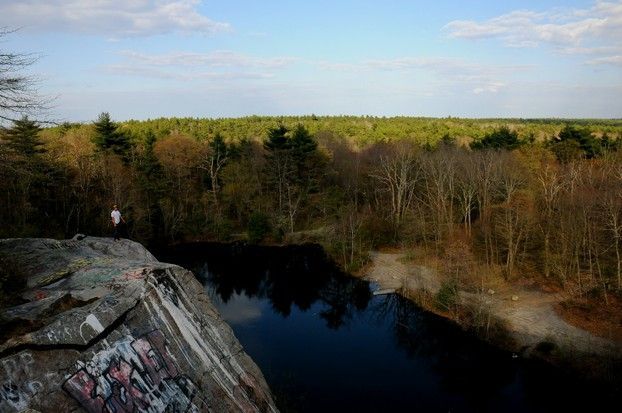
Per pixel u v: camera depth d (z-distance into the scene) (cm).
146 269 1877
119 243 2475
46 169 4828
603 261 4675
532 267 4991
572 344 3531
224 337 2111
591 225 4594
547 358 3453
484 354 3653
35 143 4859
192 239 7356
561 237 4772
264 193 7969
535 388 3172
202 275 5875
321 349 3784
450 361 3578
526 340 3703
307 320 4441
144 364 1519
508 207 5094
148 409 1423
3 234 4216
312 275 5862
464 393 3125
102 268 1888
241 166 7750
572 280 4569
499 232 5206
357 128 14238
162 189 7038
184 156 7800
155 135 9475
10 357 1241
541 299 4391
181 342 1752
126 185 6266
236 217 7975
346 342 3938
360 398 3027
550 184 5388
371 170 7725
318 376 3309
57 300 1570
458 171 6444
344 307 4788
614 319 3828
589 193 4781
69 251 2170
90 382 1334
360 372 3397
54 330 1357
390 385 3212
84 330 1416
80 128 8506
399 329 4188
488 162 6084
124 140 7269
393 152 7950
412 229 6159
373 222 6631
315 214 7744
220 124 14612
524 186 5762
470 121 18488
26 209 4553
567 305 4153
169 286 1908
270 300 5025
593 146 7312
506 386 3209
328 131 10550
